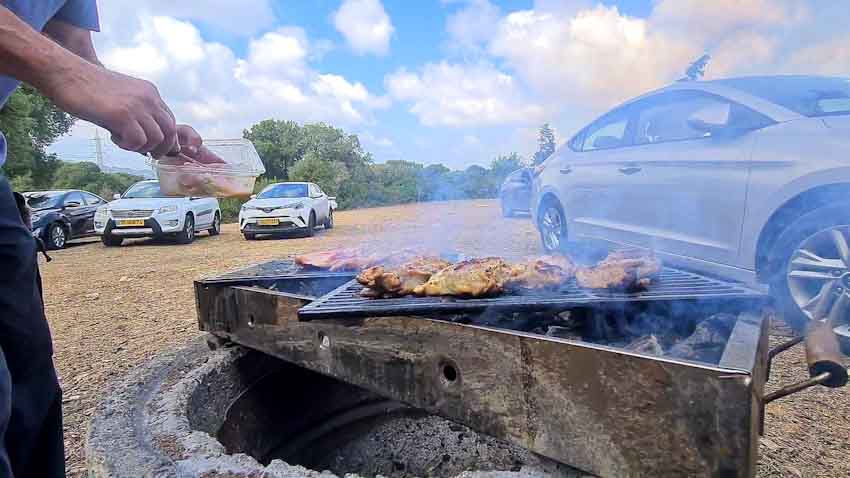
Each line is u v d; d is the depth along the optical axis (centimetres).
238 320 174
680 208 339
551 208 513
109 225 891
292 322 154
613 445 91
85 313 427
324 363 144
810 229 266
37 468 113
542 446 101
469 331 112
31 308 109
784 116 286
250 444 174
